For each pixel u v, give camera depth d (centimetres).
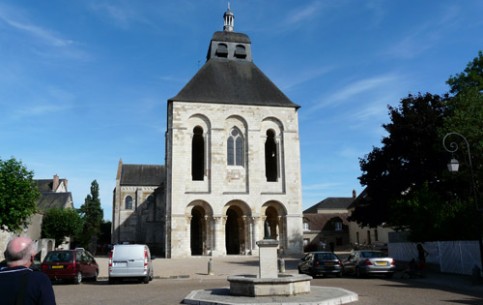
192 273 2606
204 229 4106
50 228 4716
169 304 1300
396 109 3419
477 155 2327
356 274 2320
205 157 4100
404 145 3288
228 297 1325
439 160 3070
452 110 2952
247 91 4372
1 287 367
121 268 2056
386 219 3347
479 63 3130
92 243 6888
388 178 3272
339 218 6550
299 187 4212
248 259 3612
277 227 4256
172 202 3919
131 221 7138
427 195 2591
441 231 2408
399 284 1872
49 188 7900
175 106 4100
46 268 2030
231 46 4688
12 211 2511
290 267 2933
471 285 1772
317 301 1199
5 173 2553
